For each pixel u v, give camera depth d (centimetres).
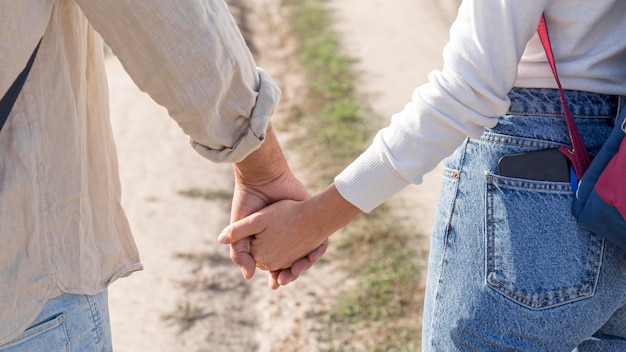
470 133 175
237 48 160
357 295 418
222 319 397
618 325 192
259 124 171
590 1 166
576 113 173
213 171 582
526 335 176
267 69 900
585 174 167
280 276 225
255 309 407
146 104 725
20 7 135
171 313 401
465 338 182
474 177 179
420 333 386
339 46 988
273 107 174
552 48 172
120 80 790
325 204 201
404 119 181
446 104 174
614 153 164
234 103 167
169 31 148
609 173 163
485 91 169
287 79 856
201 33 151
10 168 142
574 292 173
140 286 424
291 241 213
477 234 179
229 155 174
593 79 171
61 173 148
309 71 884
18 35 136
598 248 172
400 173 182
